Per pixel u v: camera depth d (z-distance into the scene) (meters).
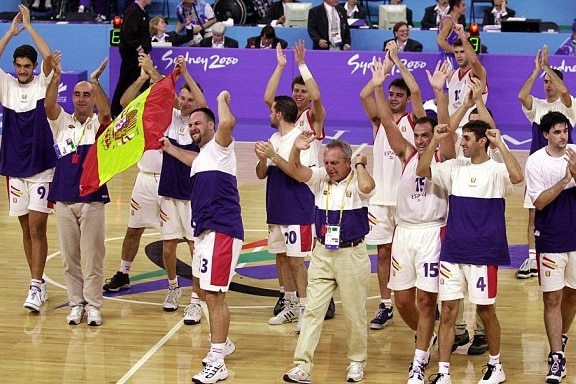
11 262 12.80
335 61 20.20
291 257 10.27
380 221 10.45
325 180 9.03
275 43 20.98
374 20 24.97
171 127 10.78
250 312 11.06
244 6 23.12
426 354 8.89
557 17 24.62
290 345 9.99
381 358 9.66
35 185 10.63
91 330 10.31
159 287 11.91
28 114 10.56
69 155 10.17
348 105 20.28
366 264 8.95
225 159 9.02
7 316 10.72
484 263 8.55
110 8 24.14
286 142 10.20
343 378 9.10
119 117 9.55
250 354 9.71
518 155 19.06
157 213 11.43
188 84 10.63
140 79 11.01
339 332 10.43
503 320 10.80
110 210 15.52
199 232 9.01
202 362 9.21
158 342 9.98
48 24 21.80
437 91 9.62
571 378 9.18
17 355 9.54
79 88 10.12
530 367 9.45
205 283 8.95
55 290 11.75
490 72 19.95
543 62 11.68
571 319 9.41
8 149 10.66
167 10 24.83
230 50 20.28
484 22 23.03
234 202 9.06
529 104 11.82
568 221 8.95
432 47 21.92
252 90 20.33
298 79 10.57
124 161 9.53
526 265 12.33
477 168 8.66
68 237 10.34
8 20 22.89
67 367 9.24
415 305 9.24
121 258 11.91
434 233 8.90
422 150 8.80
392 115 10.48
